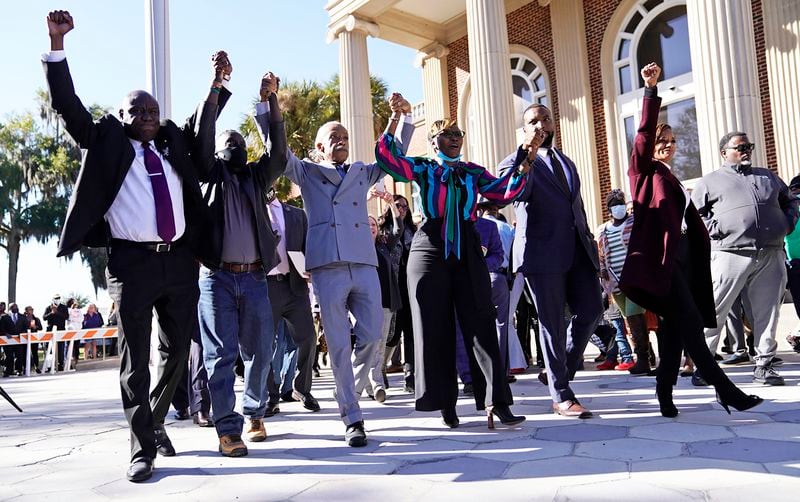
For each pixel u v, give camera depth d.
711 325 3.76
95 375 13.56
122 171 3.08
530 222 4.04
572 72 13.80
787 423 3.36
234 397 3.64
